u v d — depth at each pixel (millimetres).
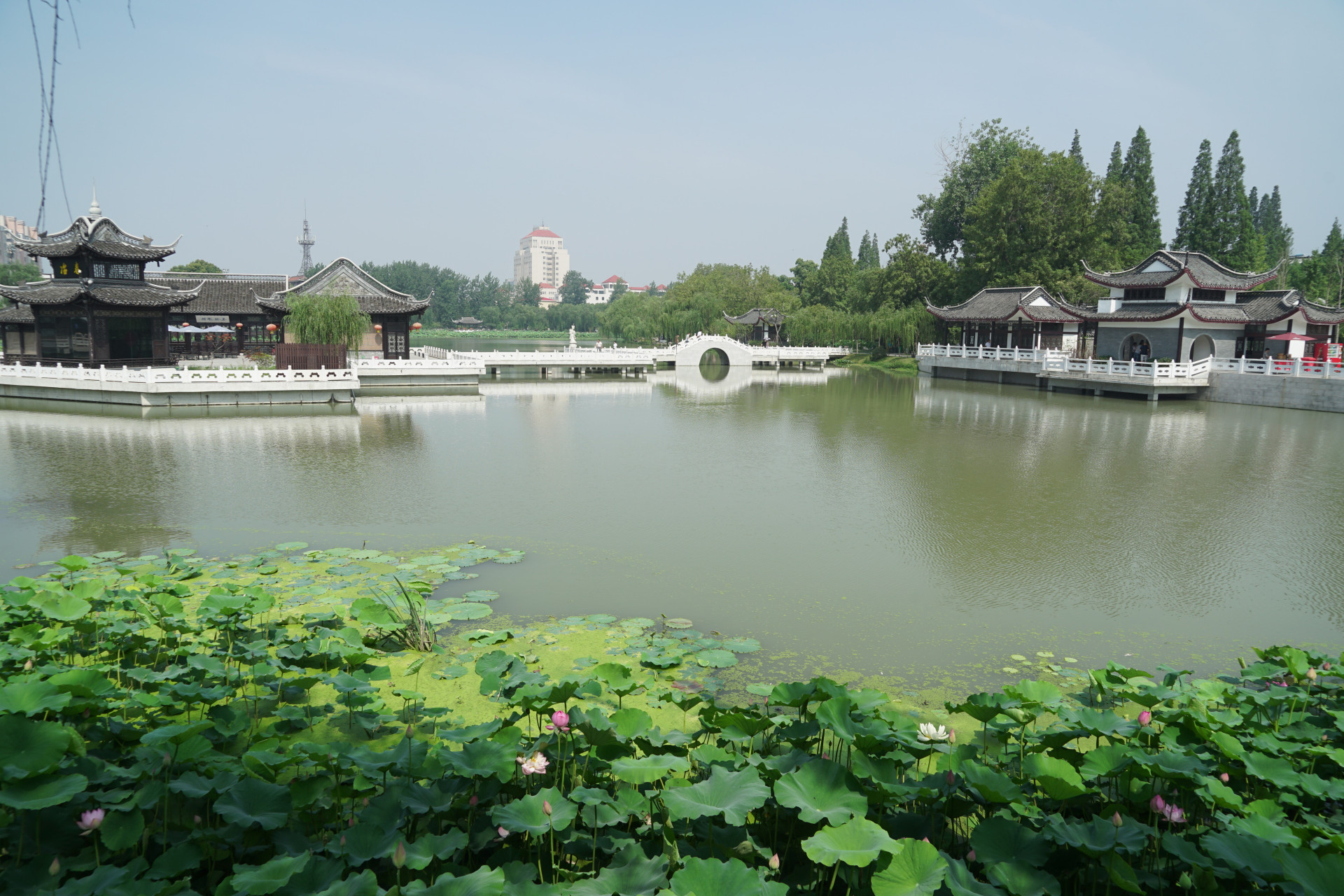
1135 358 45844
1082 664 10453
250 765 5586
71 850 4930
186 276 55281
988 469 23188
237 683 8664
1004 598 12859
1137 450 26359
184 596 10758
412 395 43188
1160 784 5750
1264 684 9531
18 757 4875
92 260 38094
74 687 6336
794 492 20109
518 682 7402
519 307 174000
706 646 10656
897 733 6215
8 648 8281
